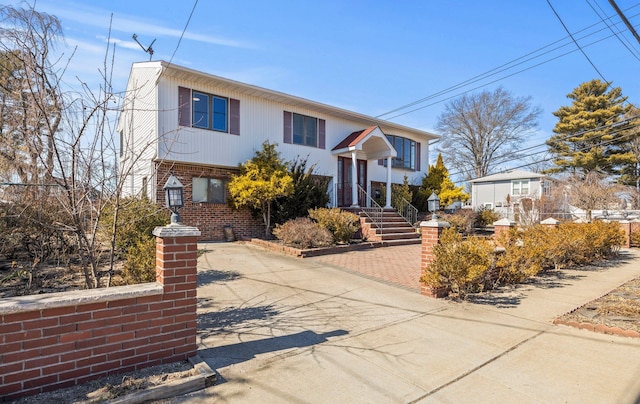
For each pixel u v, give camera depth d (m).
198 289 6.32
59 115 4.22
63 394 2.68
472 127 37.03
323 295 6.09
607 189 20.11
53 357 2.72
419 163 21.52
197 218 12.70
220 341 4.04
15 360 2.57
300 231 10.60
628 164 28.44
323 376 3.25
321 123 16.27
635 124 26.64
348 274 7.78
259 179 12.48
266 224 13.11
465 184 38.06
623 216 18.89
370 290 6.47
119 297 2.98
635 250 13.52
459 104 37.50
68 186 4.16
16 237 6.28
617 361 3.63
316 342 4.06
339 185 17.02
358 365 3.49
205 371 3.11
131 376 2.98
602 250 10.84
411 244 13.21
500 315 5.13
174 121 11.83
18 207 6.15
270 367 3.40
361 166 18.11
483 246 6.54
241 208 13.59
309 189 13.70
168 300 3.26
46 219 6.21
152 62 11.42
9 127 5.09
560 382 3.20
